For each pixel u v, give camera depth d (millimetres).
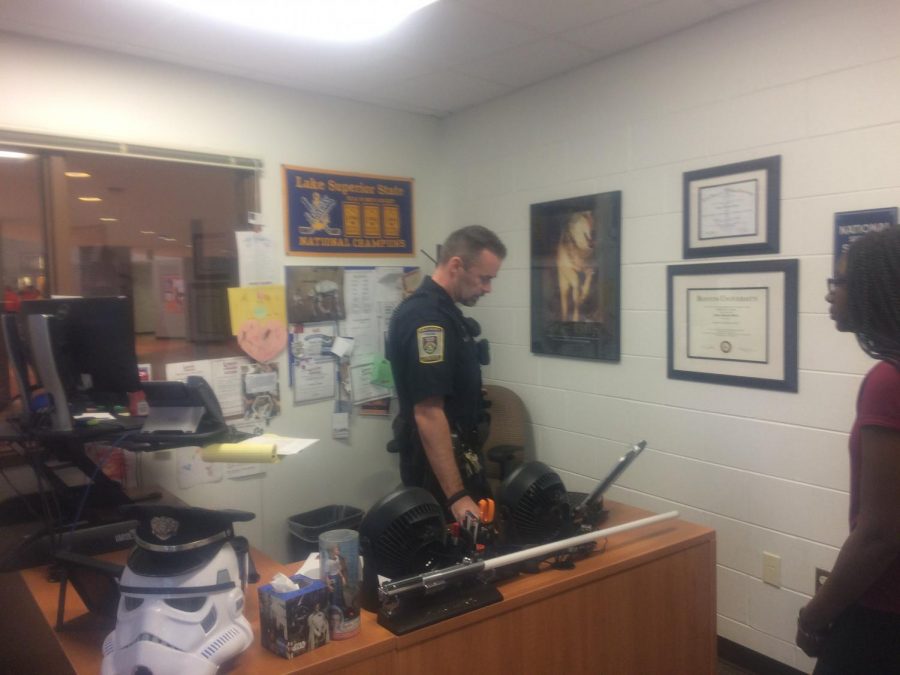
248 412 3070
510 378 3436
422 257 3695
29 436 1950
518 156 3283
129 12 2271
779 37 2271
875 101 2057
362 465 3461
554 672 1641
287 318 3174
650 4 2318
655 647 1859
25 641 1771
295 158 3178
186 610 1218
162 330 2877
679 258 2623
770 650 2424
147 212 2834
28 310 1926
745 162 2377
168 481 2850
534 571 1685
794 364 2283
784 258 2293
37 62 2502
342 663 1315
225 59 2756
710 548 1980
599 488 1893
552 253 3137
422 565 1519
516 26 2477
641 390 2803
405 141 3582
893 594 1271
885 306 1244
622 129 2799
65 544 1906
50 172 2588
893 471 1196
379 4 2207
